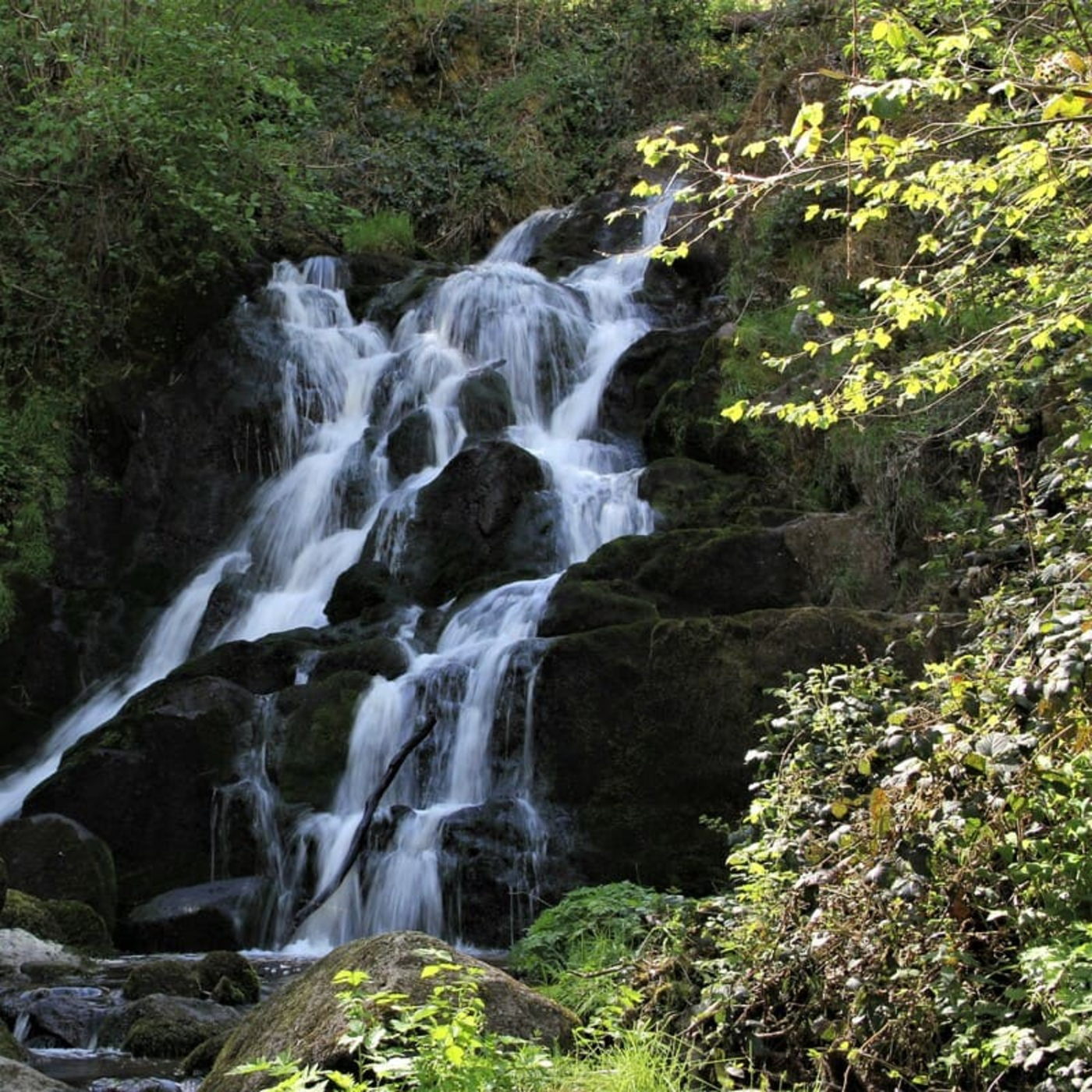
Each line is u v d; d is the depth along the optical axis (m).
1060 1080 4.52
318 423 16.22
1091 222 7.41
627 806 10.55
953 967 4.97
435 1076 4.46
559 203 21.64
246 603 14.66
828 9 18.23
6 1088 5.77
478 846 10.41
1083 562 5.58
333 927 10.70
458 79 23.41
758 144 6.62
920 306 6.56
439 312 17.02
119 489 15.82
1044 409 11.05
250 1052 5.61
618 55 23.38
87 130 16.23
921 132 6.37
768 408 7.11
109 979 8.90
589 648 10.88
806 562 11.88
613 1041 5.83
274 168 18.19
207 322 16.75
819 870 5.38
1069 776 4.89
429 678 11.48
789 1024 5.50
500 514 13.51
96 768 11.61
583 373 16.41
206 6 17.72
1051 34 6.96
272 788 11.53
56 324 16.22
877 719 6.66
